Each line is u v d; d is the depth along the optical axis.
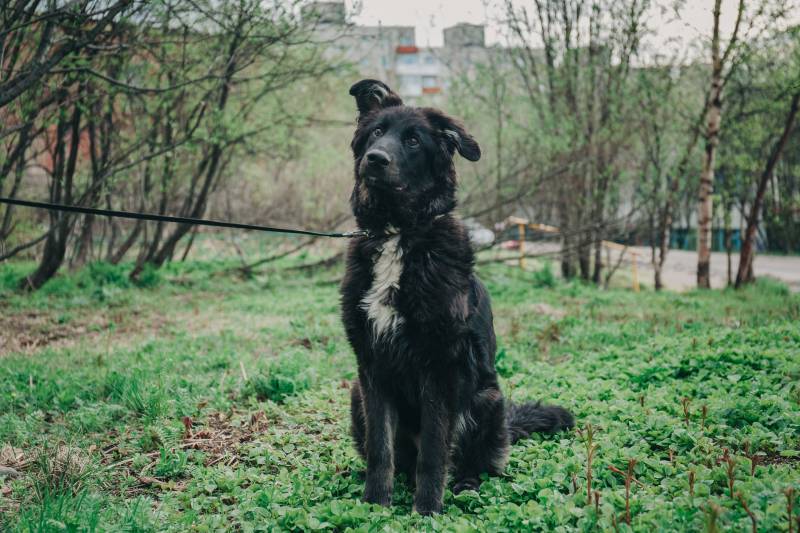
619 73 15.77
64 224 12.89
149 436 5.02
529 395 6.09
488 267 16.91
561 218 17.48
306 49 12.06
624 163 17.00
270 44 10.86
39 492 3.86
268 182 22.41
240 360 7.48
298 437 5.11
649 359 6.95
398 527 3.48
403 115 4.54
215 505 3.90
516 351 8.12
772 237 32.69
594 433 4.89
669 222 18.88
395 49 29.70
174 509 3.88
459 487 4.28
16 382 6.47
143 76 12.25
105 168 12.88
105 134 13.43
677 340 7.57
